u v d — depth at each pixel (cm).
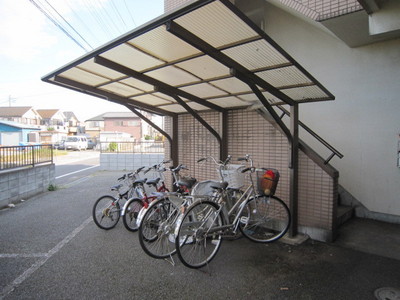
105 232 403
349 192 464
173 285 258
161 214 353
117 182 871
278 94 323
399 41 415
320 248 336
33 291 248
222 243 355
